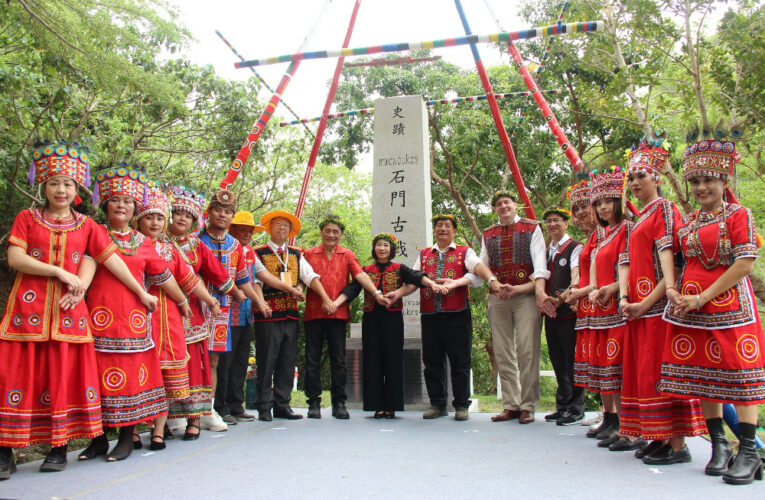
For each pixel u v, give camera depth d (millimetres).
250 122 8820
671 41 7898
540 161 11977
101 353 2979
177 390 3400
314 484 2471
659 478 2549
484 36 5496
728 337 2510
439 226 4945
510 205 4824
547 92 10172
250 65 5941
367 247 18844
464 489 2373
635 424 2977
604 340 3320
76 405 2834
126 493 2336
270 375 4699
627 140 10891
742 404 2447
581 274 3742
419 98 6246
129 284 3072
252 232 4906
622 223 3260
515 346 4879
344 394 4859
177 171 9961
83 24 4930
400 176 6121
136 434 3391
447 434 3898
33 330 2727
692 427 2793
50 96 6008
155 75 5520
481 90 12008
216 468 2807
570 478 2564
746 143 7703
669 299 2670
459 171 12945
